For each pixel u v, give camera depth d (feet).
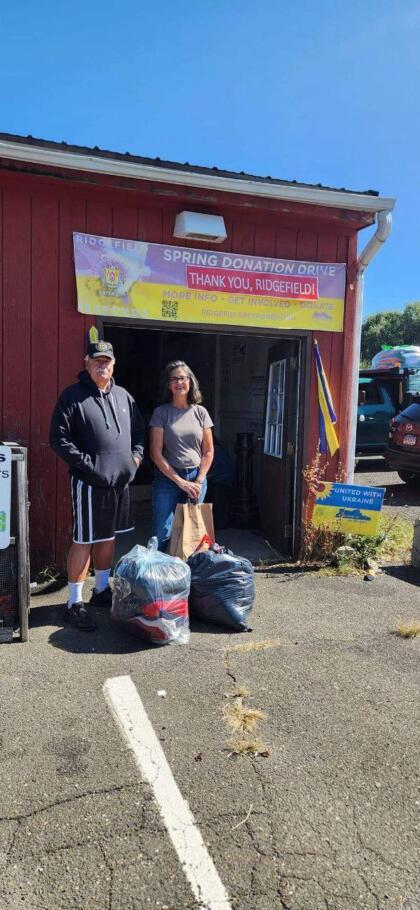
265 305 18.31
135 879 6.88
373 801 8.18
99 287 16.51
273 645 12.95
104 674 11.43
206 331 17.98
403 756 9.15
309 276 18.81
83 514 13.58
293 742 9.43
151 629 12.58
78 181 15.61
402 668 11.98
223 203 17.08
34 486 16.52
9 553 12.55
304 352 19.15
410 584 17.34
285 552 19.99
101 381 13.52
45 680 11.14
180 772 8.66
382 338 136.67
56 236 16.20
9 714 9.99
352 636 13.55
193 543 14.93
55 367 16.46
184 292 17.38
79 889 6.73
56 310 16.35
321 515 18.92
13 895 6.64
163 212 17.20
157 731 9.62
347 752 9.21
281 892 6.74
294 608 15.28
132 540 22.13
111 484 13.53
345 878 6.95
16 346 16.08
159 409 15.81
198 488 15.40
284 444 19.98
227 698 10.67
